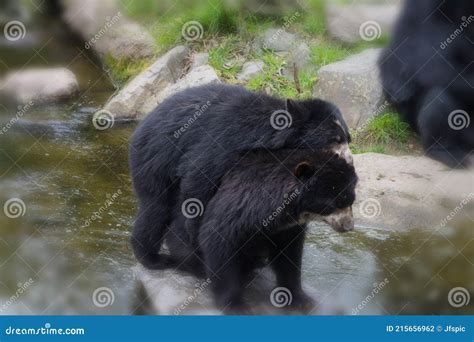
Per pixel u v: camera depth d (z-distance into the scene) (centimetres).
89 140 1084
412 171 919
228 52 1249
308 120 667
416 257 776
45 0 1533
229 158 682
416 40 1052
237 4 1304
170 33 1330
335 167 657
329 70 1109
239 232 664
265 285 730
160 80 1199
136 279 737
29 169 978
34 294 715
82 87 1309
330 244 807
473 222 834
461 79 1020
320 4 1298
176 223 737
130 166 751
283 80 1172
